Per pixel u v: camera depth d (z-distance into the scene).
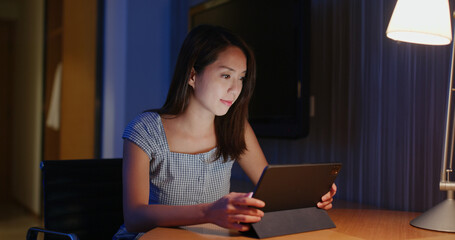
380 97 1.71
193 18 2.84
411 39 1.33
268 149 2.30
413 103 1.59
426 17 1.20
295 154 2.12
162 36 3.28
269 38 2.17
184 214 1.12
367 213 1.44
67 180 1.52
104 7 3.65
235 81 1.32
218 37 1.33
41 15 4.28
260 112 2.25
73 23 3.83
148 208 1.19
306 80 1.93
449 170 1.25
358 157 1.80
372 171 1.74
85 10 3.75
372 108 1.74
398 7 1.26
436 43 1.31
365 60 1.77
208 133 1.44
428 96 1.55
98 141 3.68
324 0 1.97
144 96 3.25
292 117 1.99
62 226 1.49
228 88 1.31
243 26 2.39
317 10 2.01
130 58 3.20
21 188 4.90
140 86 3.23
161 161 1.38
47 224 1.47
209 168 1.42
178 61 1.39
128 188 1.28
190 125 1.40
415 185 1.59
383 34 1.70
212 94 1.31
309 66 1.94
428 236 1.11
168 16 3.29
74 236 1.27
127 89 3.20
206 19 2.72
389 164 1.68
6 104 5.16
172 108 1.39
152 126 1.37
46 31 4.13
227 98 1.31
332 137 1.91
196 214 1.10
